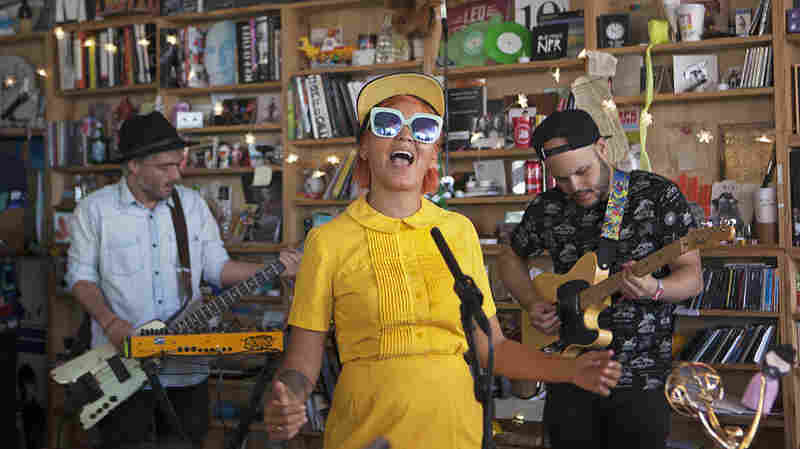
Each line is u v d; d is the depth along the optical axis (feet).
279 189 14.26
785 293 10.99
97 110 15.64
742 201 11.85
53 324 15.24
